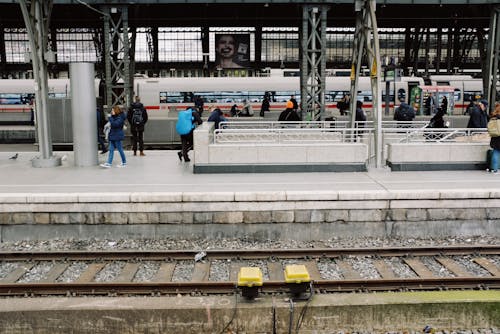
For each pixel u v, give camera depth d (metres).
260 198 10.12
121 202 10.12
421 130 13.62
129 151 17.69
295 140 14.29
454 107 36.56
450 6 26.84
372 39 14.24
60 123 20.03
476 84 36.62
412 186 10.86
